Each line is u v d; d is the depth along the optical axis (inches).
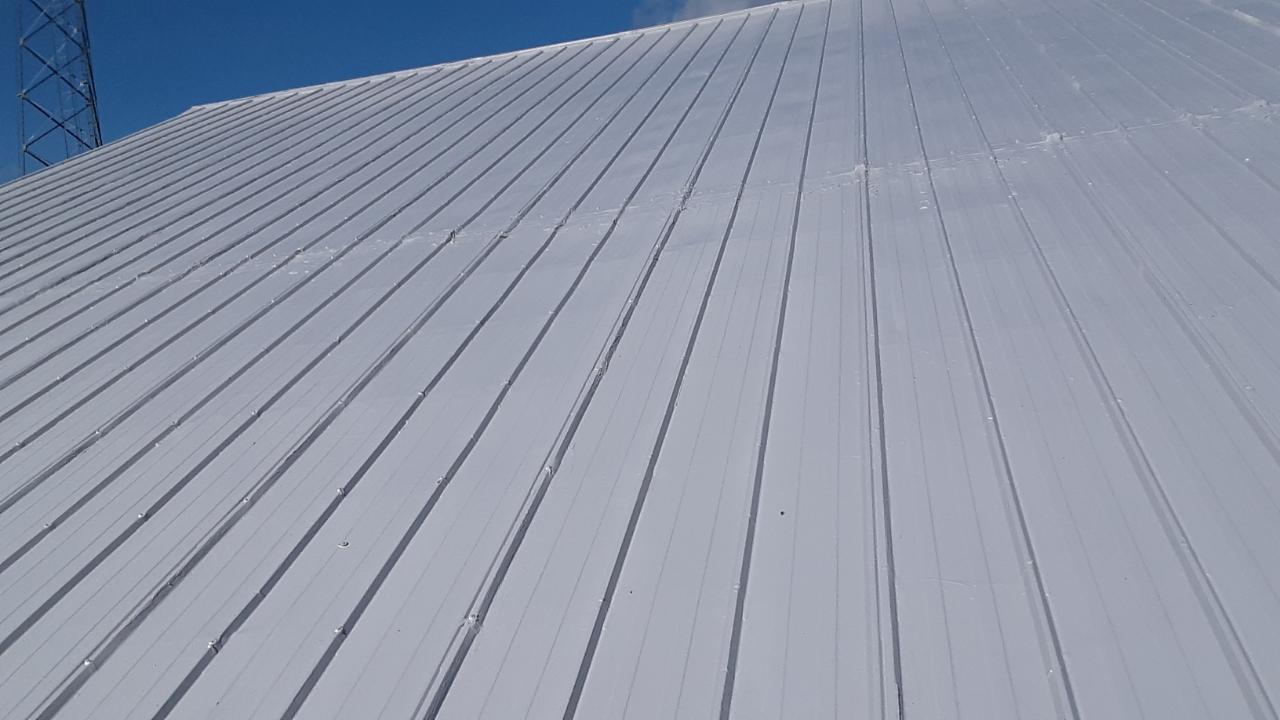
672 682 95.2
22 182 423.2
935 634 93.8
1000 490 111.0
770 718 89.3
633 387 152.1
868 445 124.6
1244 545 95.4
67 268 277.7
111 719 105.6
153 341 213.2
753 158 248.7
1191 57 240.5
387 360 179.9
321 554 126.3
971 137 222.8
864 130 247.3
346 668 105.7
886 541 107.1
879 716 86.5
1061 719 82.0
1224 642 85.4
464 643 105.4
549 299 192.4
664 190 240.5
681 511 120.0
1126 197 173.8
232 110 504.7
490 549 120.2
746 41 403.2
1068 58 266.2
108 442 170.9
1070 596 94.3
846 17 401.4
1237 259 145.6
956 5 370.6
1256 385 117.8
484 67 477.4
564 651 101.7
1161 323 135.0
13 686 113.1
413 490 136.5
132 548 136.6
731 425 135.9
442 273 218.4
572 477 132.1
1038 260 160.1
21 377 207.6
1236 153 179.2
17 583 133.5
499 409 154.9
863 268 173.2
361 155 350.0
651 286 187.5
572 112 349.1
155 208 330.3
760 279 179.3
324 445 154.3
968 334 144.4
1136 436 114.3
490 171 294.7
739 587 105.4
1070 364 131.1
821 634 97.0
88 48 640.4
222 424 168.4
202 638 114.7
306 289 226.1
